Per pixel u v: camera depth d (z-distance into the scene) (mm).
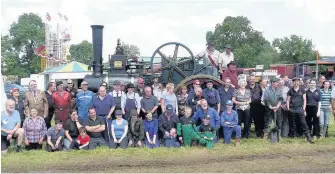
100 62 13094
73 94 12125
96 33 13086
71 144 10453
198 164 8891
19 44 75812
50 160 9180
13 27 75812
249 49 62500
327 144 11055
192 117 11281
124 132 10656
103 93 10906
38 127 10398
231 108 11219
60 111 10852
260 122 12320
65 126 10531
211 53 13562
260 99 12117
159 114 12039
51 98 11352
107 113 10891
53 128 10375
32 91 10891
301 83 12117
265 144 11055
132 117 10812
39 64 73312
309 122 12289
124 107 11172
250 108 12188
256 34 64938
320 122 12000
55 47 48094
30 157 9445
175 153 9922
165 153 9906
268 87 11773
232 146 10805
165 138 10867
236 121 11156
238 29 63969
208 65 13359
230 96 11852
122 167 8609
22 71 74500
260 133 12375
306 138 11844
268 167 8602
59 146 10383
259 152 10062
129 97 11234
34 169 8406
